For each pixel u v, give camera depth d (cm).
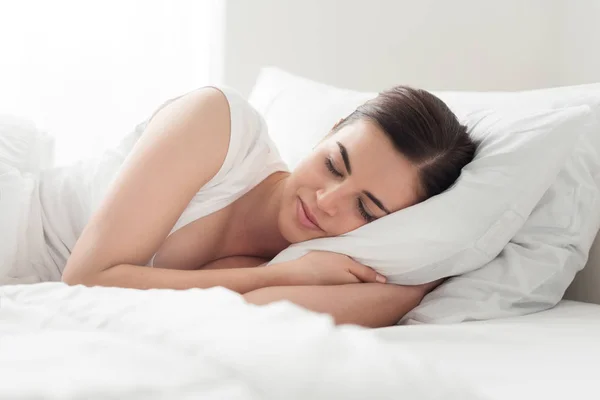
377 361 47
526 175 117
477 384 75
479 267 119
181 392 44
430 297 118
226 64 218
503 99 144
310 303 107
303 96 167
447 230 113
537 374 80
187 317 55
